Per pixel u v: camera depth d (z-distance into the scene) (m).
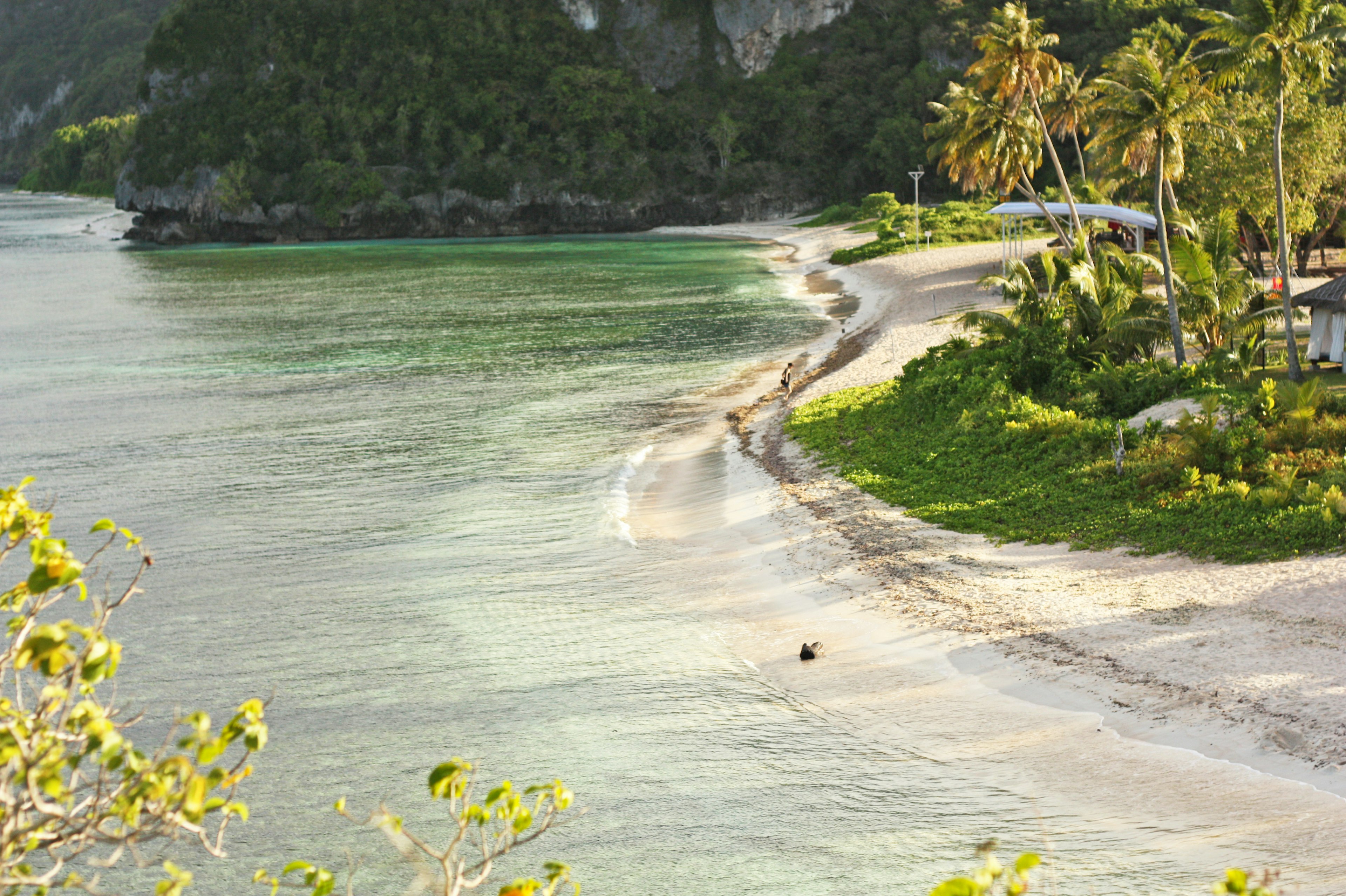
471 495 37.34
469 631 25.83
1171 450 31.44
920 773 18.39
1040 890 14.76
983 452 35.34
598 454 42.34
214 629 26.61
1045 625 22.95
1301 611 21.58
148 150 189.75
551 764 19.61
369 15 198.50
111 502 38.38
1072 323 44.41
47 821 5.30
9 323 87.81
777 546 30.06
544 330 75.88
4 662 5.73
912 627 23.86
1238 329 42.66
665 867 16.42
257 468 42.16
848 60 191.12
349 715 21.91
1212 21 38.19
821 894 15.52
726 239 159.75
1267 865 14.66
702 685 22.36
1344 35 35.91
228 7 197.00
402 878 16.77
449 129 187.00
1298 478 28.80
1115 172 65.81
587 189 182.50
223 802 5.53
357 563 31.03
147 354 71.88
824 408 44.66
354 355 68.19
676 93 198.25
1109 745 18.33
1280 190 38.47
